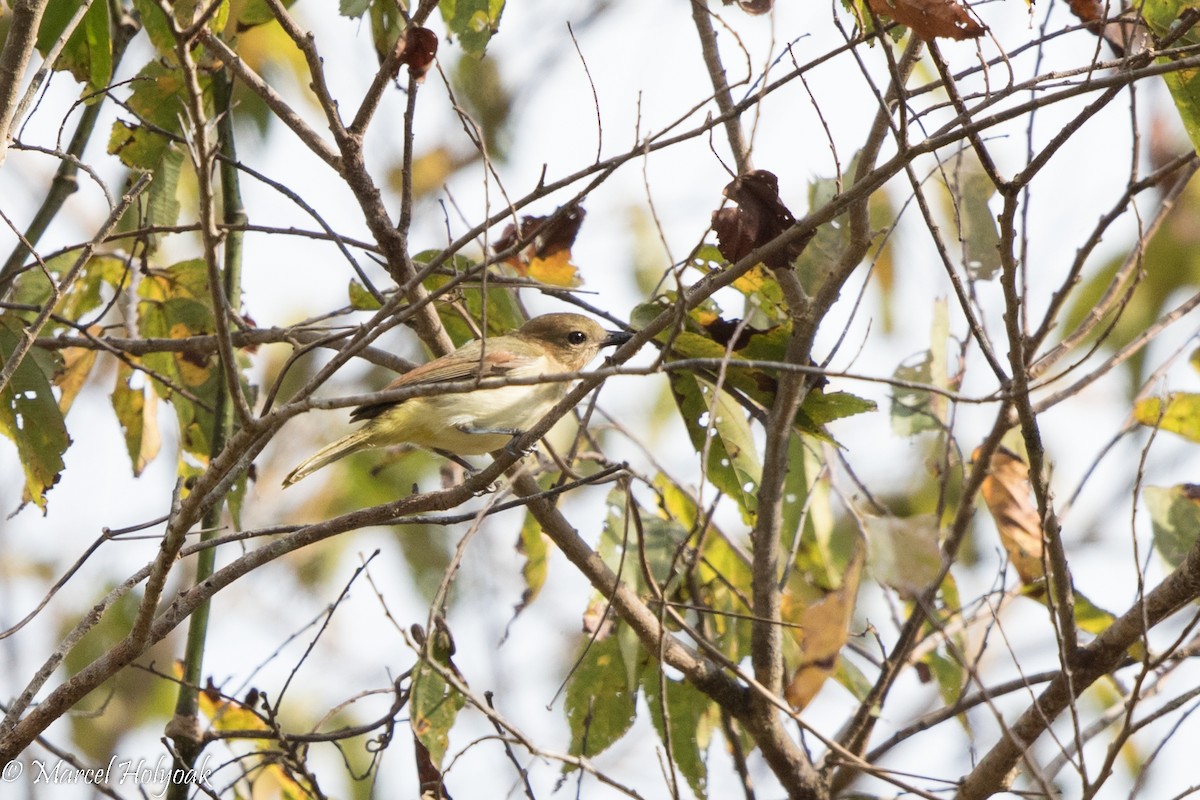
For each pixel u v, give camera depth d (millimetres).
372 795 9961
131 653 8023
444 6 10688
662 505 11305
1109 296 10680
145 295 12328
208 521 11047
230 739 10664
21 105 8391
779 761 10312
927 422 12086
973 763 10602
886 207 15000
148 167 11711
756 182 8828
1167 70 7898
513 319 11516
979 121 8109
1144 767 8234
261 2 11117
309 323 11461
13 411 10375
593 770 8500
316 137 9875
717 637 11891
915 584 9258
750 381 10758
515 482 10109
